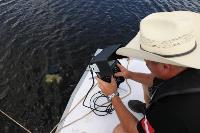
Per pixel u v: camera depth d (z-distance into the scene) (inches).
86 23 119.6
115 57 37.1
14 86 88.1
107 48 36.1
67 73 93.7
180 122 22.3
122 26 118.8
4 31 111.4
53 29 114.5
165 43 24.3
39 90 87.4
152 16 27.7
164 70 24.8
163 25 25.8
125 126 30.3
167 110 23.1
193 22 27.1
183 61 24.0
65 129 39.3
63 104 83.3
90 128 39.4
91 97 44.3
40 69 94.7
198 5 133.8
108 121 40.4
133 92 45.3
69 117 41.1
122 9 130.3
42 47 104.4
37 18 120.8
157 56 24.1
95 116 41.2
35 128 75.9
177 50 24.4
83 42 108.7
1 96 84.7
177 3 135.2
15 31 111.8
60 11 127.0
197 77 23.3
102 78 32.3
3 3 130.5
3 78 90.7
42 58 99.6
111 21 121.6
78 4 133.3
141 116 40.8
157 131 23.7
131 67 49.9
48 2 133.9
